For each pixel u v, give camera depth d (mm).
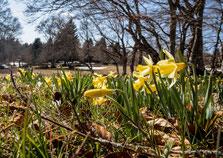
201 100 2561
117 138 1180
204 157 843
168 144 908
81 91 2207
